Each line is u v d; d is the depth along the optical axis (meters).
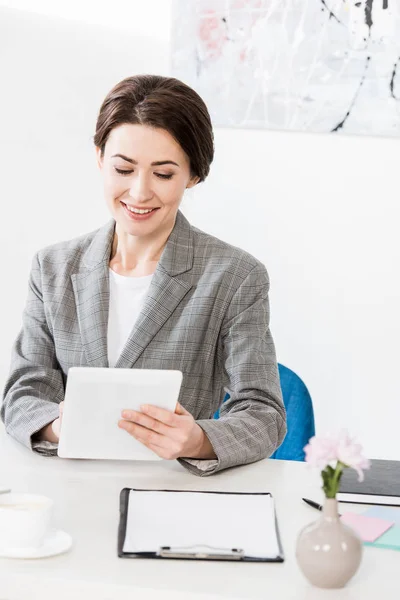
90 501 1.32
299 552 1.04
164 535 1.15
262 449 1.54
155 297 1.69
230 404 1.66
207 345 1.71
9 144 2.85
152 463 1.52
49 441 1.57
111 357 1.71
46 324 1.78
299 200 2.84
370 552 1.15
